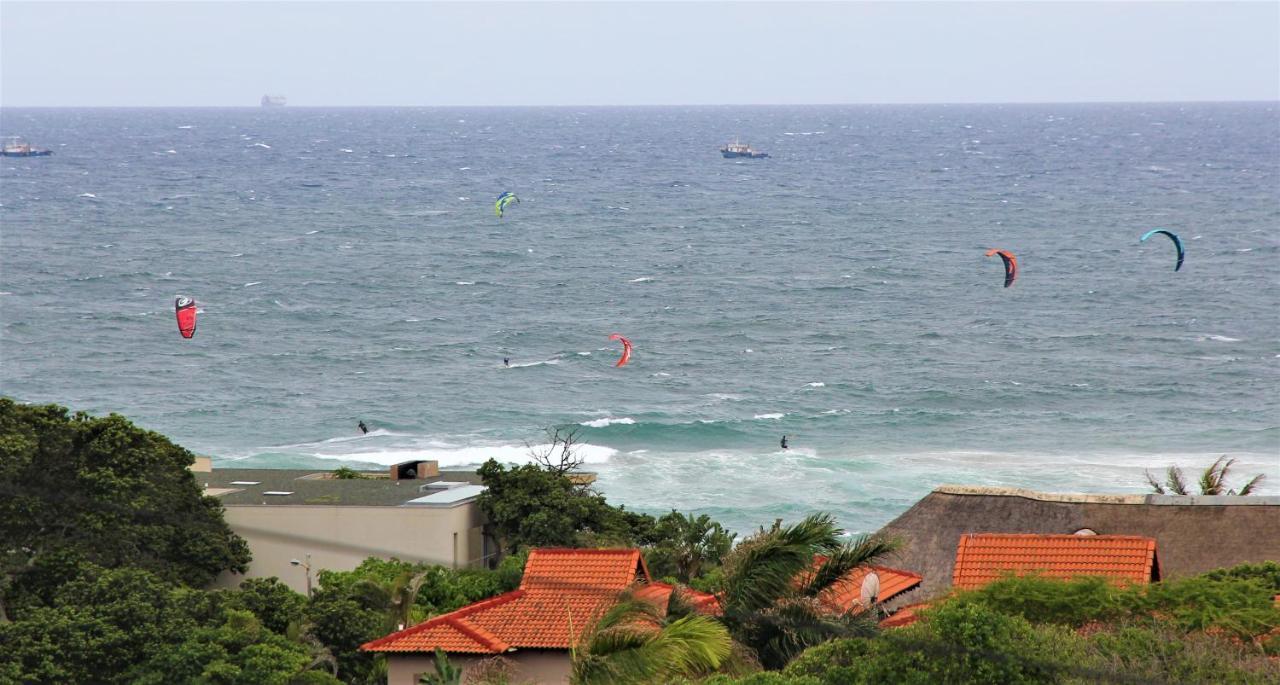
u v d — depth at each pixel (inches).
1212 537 2962.6
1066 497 3117.6
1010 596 2228.1
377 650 2386.8
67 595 2674.7
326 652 2719.0
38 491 2960.1
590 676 1713.8
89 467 3053.6
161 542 3110.2
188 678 2516.0
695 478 6850.4
